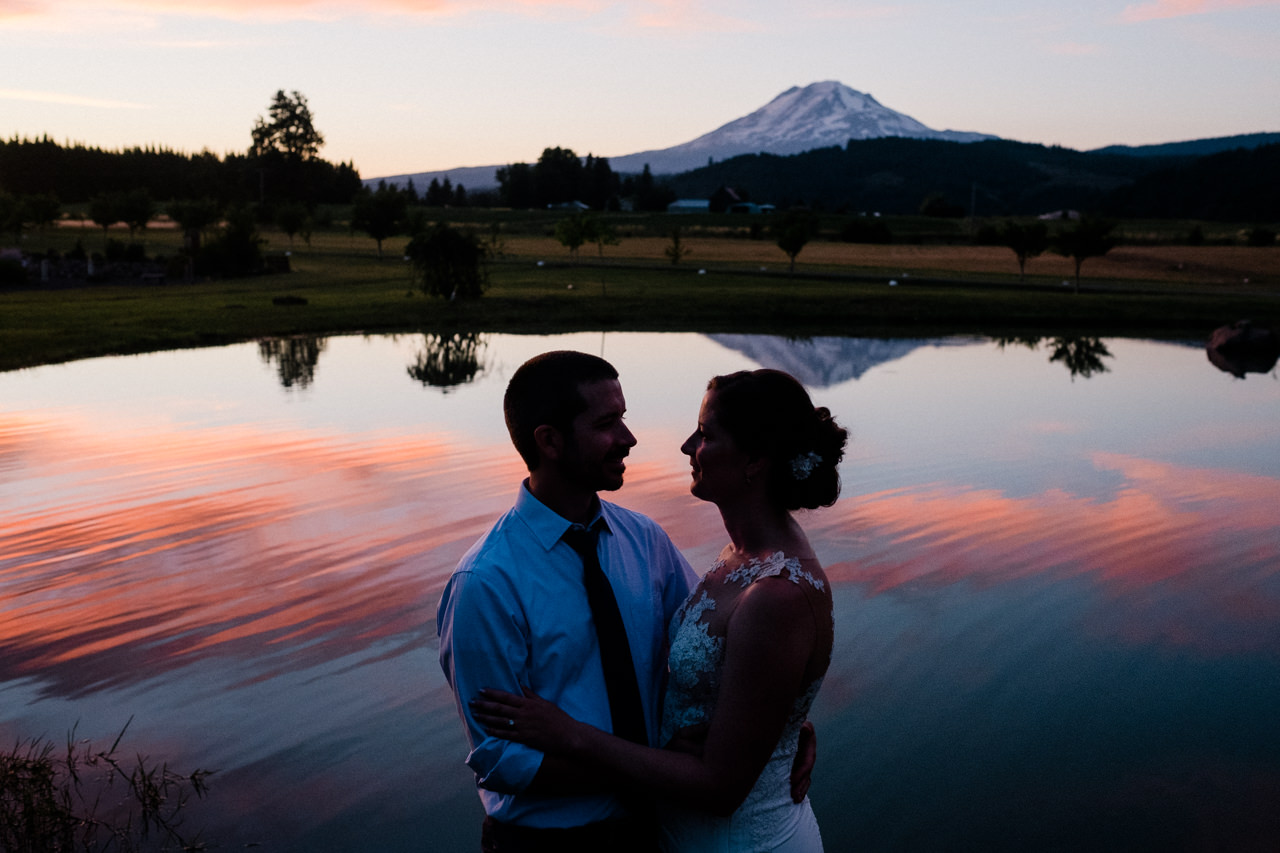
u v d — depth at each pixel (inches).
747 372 75.5
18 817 145.8
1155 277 2068.2
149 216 3253.0
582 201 6850.4
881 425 498.6
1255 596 245.8
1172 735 176.2
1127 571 264.4
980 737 176.4
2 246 2731.3
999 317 1277.1
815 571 71.9
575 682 74.4
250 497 335.9
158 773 161.6
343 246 2974.9
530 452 76.1
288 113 5433.1
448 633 74.4
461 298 1357.0
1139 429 492.7
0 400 556.1
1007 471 387.9
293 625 224.1
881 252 2819.9
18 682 195.3
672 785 69.6
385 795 155.9
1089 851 141.7
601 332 1074.7
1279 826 147.6
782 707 69.8
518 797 75.4
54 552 276.1
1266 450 437.1
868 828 148.8
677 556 88.0
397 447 422.0
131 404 542.0
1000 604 240.4
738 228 3998.5
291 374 679.7
